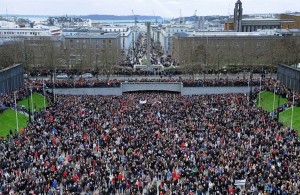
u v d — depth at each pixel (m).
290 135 78.00
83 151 69.00
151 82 146.12
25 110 101.81
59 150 71.56
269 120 90.75
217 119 90.38
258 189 53.91
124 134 78.00
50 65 186.75
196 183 56.50
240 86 140.75
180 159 64.62
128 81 147.88
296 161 62.88
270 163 61.81
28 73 164.38
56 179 57.91
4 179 57.06
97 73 169.50
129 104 108.00
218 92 141.12
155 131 79.94
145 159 64.56
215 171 59.06
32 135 77.69
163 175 59.69
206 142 73.38
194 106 104.56
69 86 139.88
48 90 132.75
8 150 68.06
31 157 65.75
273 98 116.38
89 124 86.50
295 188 52.59
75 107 104.00
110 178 59.31
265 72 176.62
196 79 157.88
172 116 93.50
